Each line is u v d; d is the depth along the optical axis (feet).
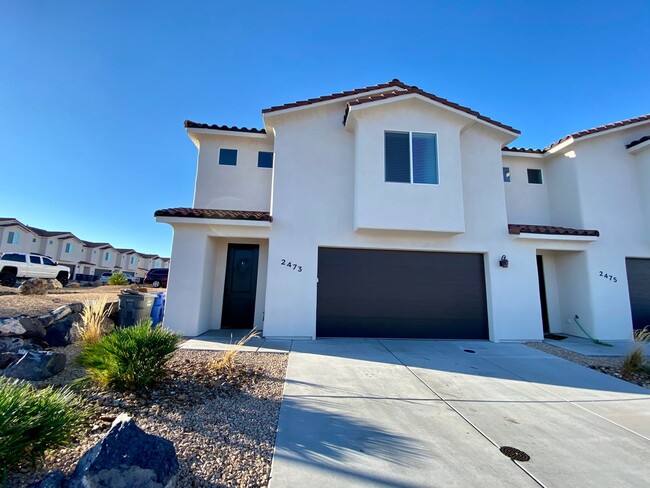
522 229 34.37
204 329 33.42
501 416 15.28
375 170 32.40
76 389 15.75
